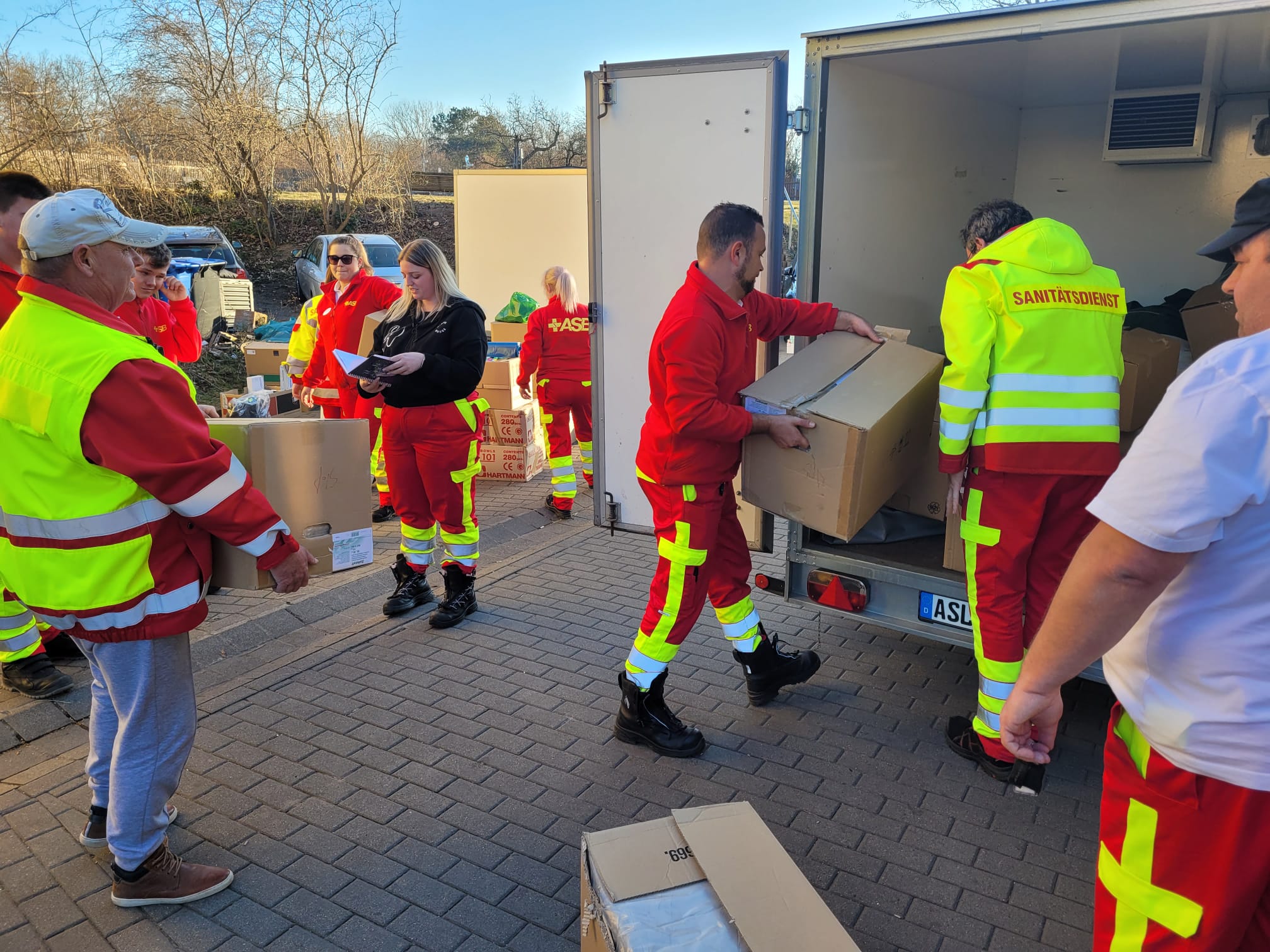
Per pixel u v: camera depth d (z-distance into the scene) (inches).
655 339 126.7
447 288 176.6
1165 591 60.4
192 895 107.0
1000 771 131.2
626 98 167.2
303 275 658.8
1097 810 126.4
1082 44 154.8
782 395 129.4
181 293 193.8
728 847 80.7
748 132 158.6
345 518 117.3
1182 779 60.1
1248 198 60.7
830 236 156.9
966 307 118.0
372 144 914.7
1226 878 58.7
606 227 174.4
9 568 97.7
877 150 167.9
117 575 94.8
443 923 104.2
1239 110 197.9
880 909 106.3
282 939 101.6
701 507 129.0
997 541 122.2
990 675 127.0
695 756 138.8
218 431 109.0
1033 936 102.1
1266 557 56.2
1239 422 54.2
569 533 257.4
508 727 148.0
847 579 154.3
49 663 157.4
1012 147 223.5
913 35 137.4
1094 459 118.3
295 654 176.2
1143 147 201.5
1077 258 119.6
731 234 124.4
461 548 186.9
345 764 136.9
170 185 794.8
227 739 144.2
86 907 106.4
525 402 310.2
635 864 79.6
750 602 149.0
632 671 138.6
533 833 120.6
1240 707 57.1
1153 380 147.5
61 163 665.6
